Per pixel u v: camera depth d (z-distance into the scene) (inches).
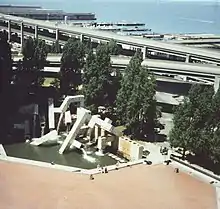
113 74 6446.9
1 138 4985.2
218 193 3614.7
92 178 3732.8
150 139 5064.0
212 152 4133.9
